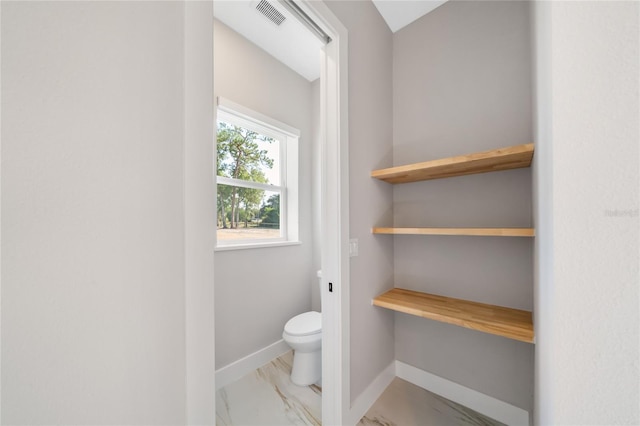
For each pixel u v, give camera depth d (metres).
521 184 1.33
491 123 1.42
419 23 1.70
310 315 2.00
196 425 0.58
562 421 0.36
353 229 1.36
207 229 0.61
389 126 1.76
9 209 0.38
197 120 0.59
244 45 1.91
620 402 0.33
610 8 0.34
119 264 0.48
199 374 0.59
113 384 0.47
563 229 0.36
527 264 1.31
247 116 1.88
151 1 0.53
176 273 0.56
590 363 0.34
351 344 1.32
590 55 0.35
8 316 0.38
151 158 0.52
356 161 1.40
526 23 1.32
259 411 1.48
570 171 0.36
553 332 0.40
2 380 0.38
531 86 1.17
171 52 0.56
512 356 1.35
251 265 1.93
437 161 1.28
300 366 1.74
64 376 0.43
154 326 0.53
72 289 0.43
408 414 1.42
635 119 0.32
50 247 0.41
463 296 1.50
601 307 0.34
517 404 1.33
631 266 0.32
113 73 0.48
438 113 1.61
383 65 1.69
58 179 0.42
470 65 1.50
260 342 1.98
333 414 1.23
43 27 0.41
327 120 1.27
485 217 1.44
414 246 1.70
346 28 1.31
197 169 0.59
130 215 0.49
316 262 2.42
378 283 1.59
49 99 0.41
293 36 1.91
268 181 2.23
